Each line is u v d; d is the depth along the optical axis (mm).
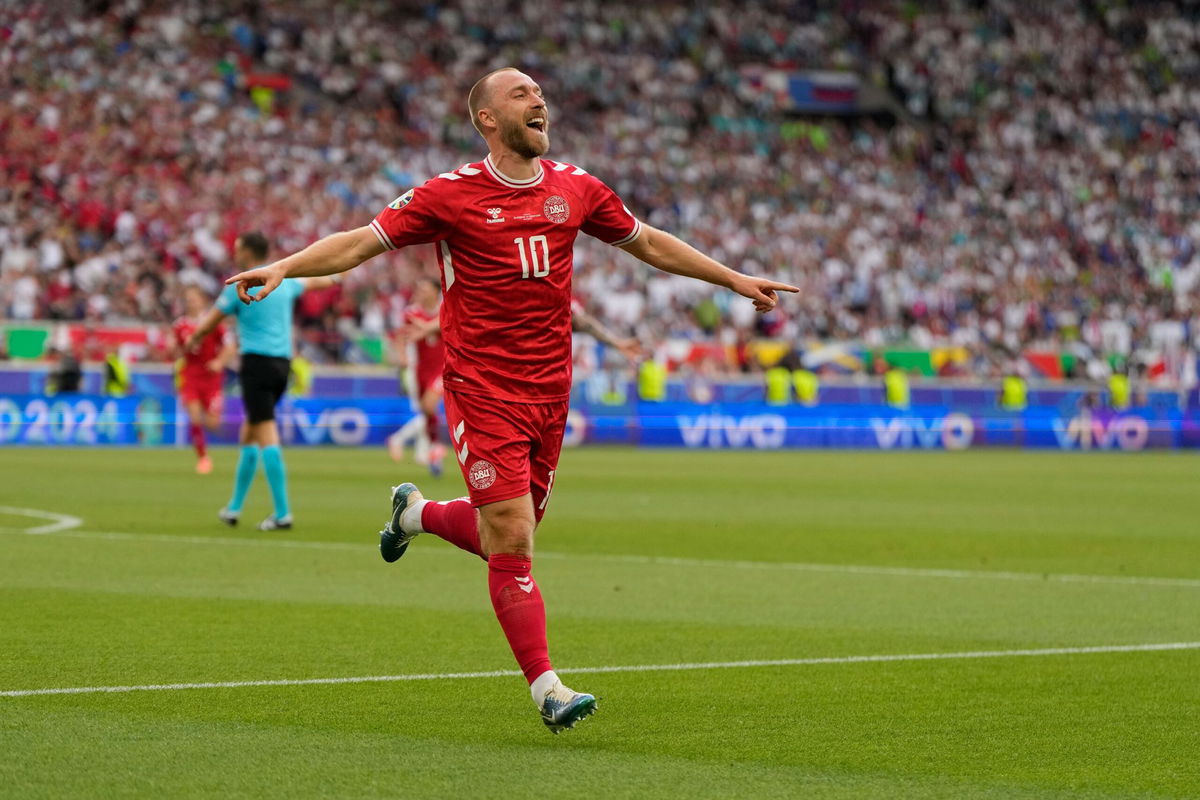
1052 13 102000
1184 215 92875
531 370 10359
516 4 87562
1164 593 18156
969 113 95938
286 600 16328
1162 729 10297
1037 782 8812
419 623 14805
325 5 81938
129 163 65938
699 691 11555
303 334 58688
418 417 39719
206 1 77500
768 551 22375
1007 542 24234
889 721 10492
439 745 9594
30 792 8305
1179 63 102312
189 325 37125
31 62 68750
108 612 15211
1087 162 94125
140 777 8656
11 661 12359
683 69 89688
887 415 65188
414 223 10141
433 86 81125
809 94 93250
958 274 82125
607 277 69750
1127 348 78688
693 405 61750
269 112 74688
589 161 81250
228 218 64312
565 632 14531
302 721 10242
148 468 39438
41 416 51781
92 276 58594
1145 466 50438
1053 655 13430
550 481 10750
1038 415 67688
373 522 25531
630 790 8508
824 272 78500
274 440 24047
